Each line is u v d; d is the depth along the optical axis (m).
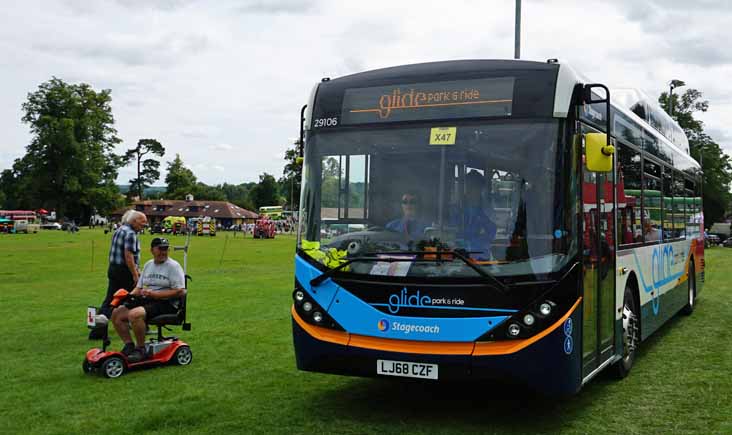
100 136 107.00
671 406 7.27
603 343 7.40
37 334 12.05
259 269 29.12
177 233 96.50
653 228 10.41
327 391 8.03
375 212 6.59
